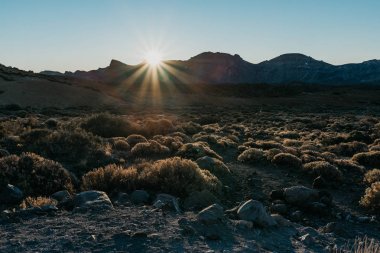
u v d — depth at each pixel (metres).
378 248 6.91
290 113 77.12
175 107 99.81
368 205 11.95
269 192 13.51
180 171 12.22
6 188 10.55
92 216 8.91
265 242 8.08
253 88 149.38
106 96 112.62
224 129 39.59
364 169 17.72
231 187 14.06
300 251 7.76
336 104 109.38
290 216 10.93
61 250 6.86
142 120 50.78
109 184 11.91
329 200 12.07
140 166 13.66
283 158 17.92
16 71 129.12
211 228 8.40
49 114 65.69
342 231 9.55
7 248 6.91
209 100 120.38
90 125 28.80
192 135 33.53
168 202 10.13
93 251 6.86
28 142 18.56
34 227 8.08
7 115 58.12
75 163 16.27
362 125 47.50
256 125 49.50
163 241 7.43
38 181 11.48
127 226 8.20
